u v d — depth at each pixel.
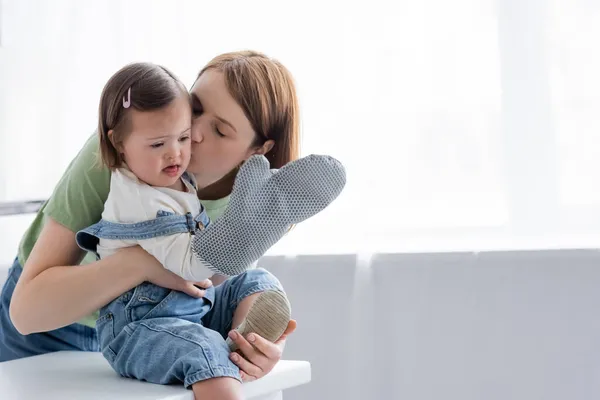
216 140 1.04
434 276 1.53
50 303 0.94
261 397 0.97
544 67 1.57
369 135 1.71
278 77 1.08
